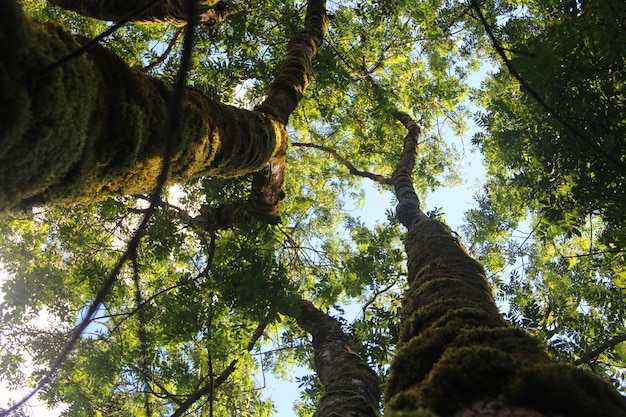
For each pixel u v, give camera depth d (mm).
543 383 1808
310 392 7570
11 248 8992
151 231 7441
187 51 1818
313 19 8922
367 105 13008
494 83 11555
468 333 2496
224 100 9734
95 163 2707
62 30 2502
